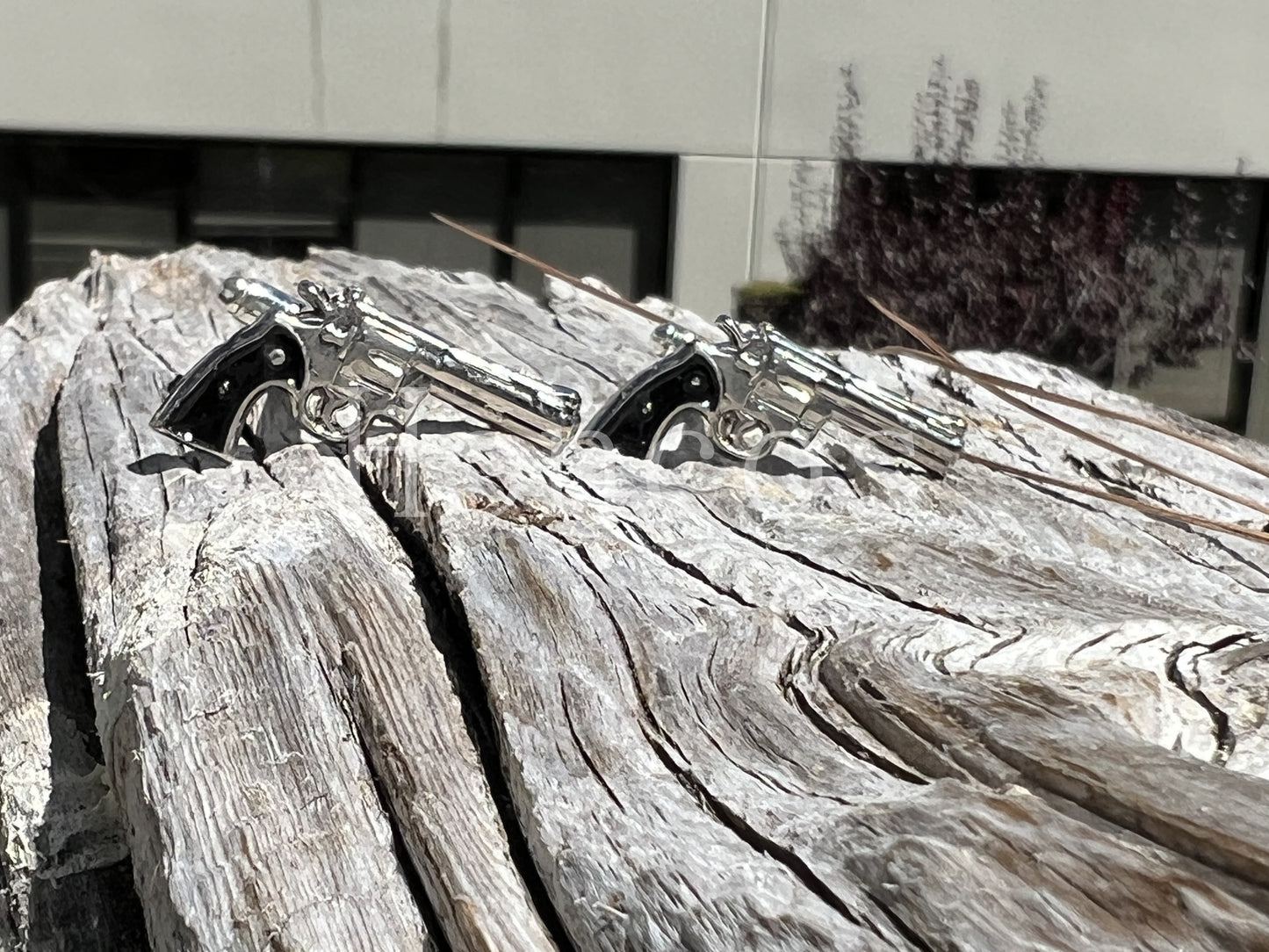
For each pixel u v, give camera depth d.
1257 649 0.05
